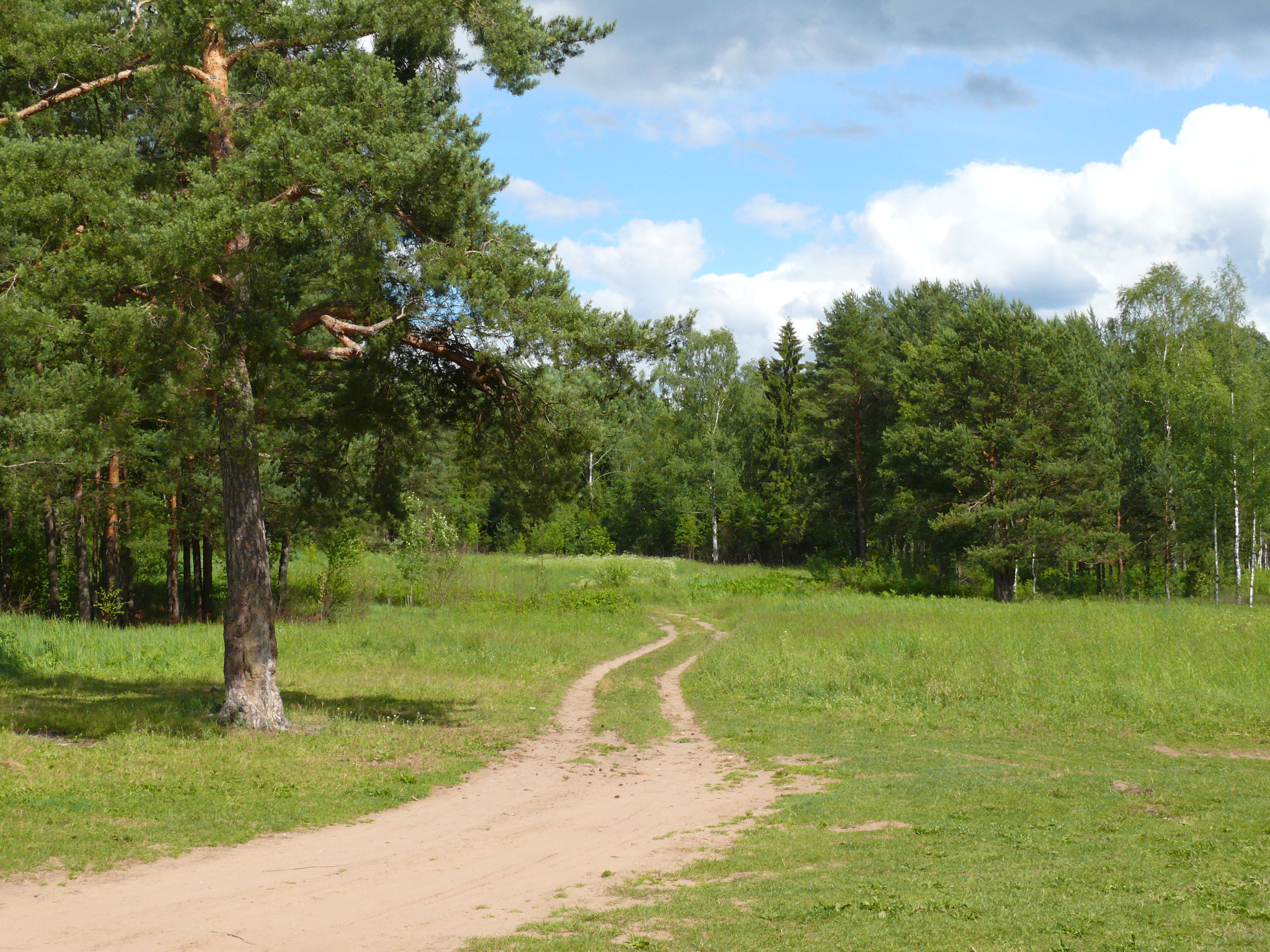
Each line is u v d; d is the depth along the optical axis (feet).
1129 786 32.78
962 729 45.75
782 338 244.22
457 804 31.89
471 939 17.98
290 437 71.92
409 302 40.93
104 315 34.47
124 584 94.79
